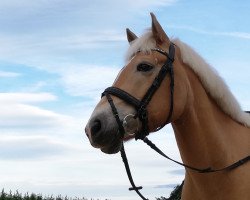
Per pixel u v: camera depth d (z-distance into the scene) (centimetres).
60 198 1209
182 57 491
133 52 478
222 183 466
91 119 443
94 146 439
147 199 484
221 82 493
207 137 475
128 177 478
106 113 443
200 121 479
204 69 490
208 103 488
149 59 468
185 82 479
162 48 481
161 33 485
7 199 1185
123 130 445
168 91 469
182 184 542
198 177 471
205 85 490
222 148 474
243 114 509
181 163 473
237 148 484
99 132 436
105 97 455
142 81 461
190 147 477
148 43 477
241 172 470
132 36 528
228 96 493
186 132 478
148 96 458
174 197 551
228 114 497
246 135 499
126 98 451
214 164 471
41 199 1204
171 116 469
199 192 476
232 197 464
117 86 458
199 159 473
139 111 452
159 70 469
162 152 479
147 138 477
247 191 464
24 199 1196
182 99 473
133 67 466
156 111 461
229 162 473
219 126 485
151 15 487
